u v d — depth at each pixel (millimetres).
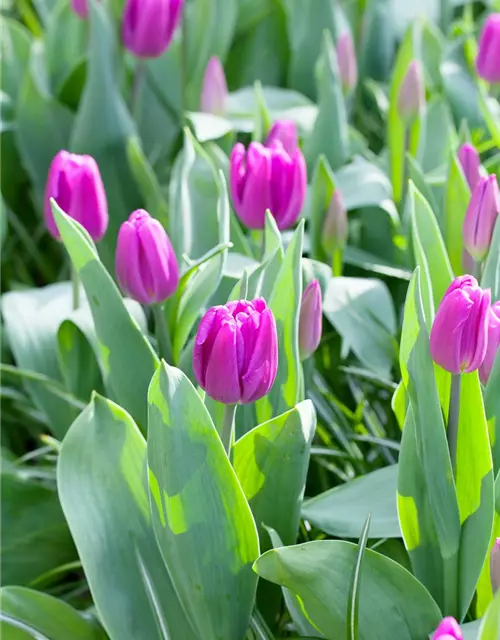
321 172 1285
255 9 1765
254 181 1136
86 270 1063
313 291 1072
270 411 1071
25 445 1476
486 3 2240
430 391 958
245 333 933
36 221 1739
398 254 1433
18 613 1051
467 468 993
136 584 1021
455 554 1000
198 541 968
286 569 950
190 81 1703
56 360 1295
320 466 1254
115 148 1449
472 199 1140
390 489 1093
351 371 1272
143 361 1091
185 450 944
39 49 1806
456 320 927
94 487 1024
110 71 1435
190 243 1270
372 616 977
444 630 828
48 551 1229
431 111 1543
